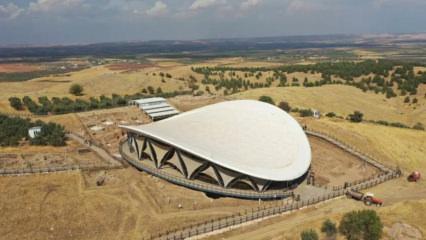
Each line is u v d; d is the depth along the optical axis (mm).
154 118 130250
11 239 59625
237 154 76250
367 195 71438
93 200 69062
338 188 79188
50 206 66438
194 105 149875
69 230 62281
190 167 76625
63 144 101312
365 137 107375
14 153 91062
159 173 79562
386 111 170000
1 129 103875
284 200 72750
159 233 61688
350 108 165875
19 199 67250
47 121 124375
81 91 177375
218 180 74500
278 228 62625
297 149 82875
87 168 81625
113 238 60938
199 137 79938
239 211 68062
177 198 71062
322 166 91000
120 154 93812
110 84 192375
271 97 161500
